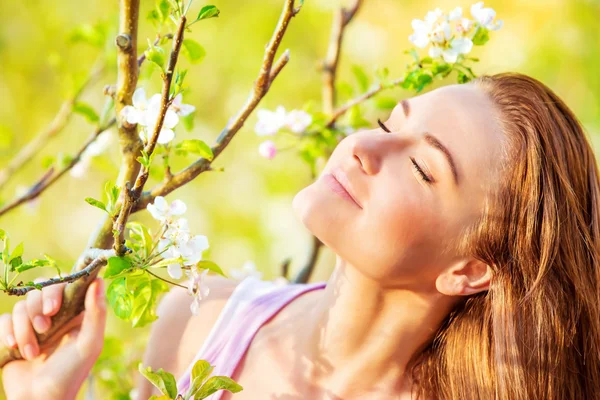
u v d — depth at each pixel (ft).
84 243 15.94
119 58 4.34
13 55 15.10
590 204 5.54
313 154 6.74
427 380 5.24
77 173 6.66
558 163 5.22
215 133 16.94
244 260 17.63
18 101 15.23
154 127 3.87
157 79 11.57
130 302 4.16
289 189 17.40
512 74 5.41
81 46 15.21
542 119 5.20
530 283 5.14
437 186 4.80
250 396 5.19
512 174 4.99
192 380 4.30
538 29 15.26
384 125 5.16
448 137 4.88
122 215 3.95
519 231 5.04
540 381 5.20
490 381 5.22
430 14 5.29
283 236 17.53
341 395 5.11
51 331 5.12
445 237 4.85
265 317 5.51
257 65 16.49
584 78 14.94
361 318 5.07
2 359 5.24
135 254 4.19
